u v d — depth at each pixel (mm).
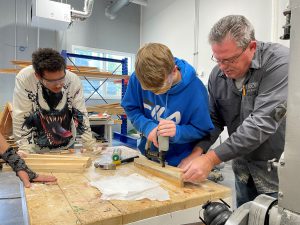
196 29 4297
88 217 696
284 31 477
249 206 582
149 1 5660
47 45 5016
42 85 1497
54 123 1618
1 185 1417
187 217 837
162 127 1090
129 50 5941
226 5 3709
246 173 1247
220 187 951
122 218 717
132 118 1326
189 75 1145
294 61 421
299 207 432
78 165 1111
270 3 3080
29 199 817
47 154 1346
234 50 936
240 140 912
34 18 3848
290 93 430
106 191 857
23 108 1501
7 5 4637
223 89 1243
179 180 949
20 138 1501
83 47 5375
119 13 5750
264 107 930
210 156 957
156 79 940
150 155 1229
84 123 1673
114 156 1241
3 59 4652
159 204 787
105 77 3889
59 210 738
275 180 1111
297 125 424
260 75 1019
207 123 1178
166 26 5141
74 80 1635
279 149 1067
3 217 1121
